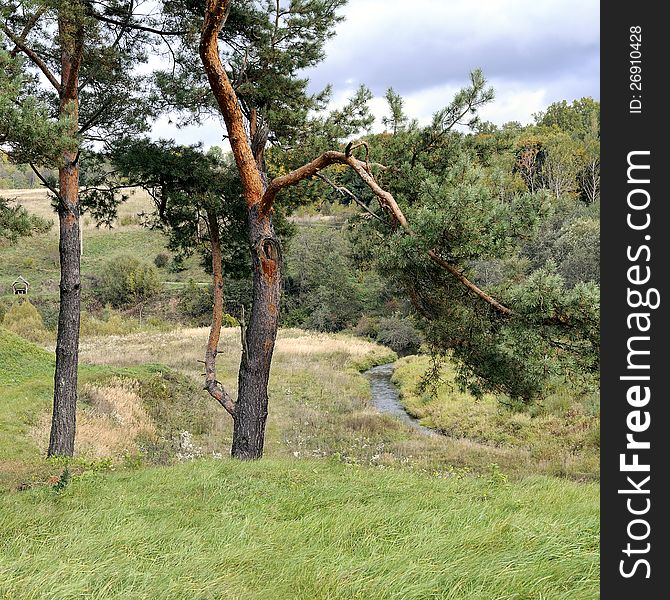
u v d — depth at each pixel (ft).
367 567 14.80
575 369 25.76
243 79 40.06
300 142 41.50
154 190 44.27
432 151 37.52
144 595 13.50
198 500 23.30
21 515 20.67
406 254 27.09
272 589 13.93
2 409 50.47
